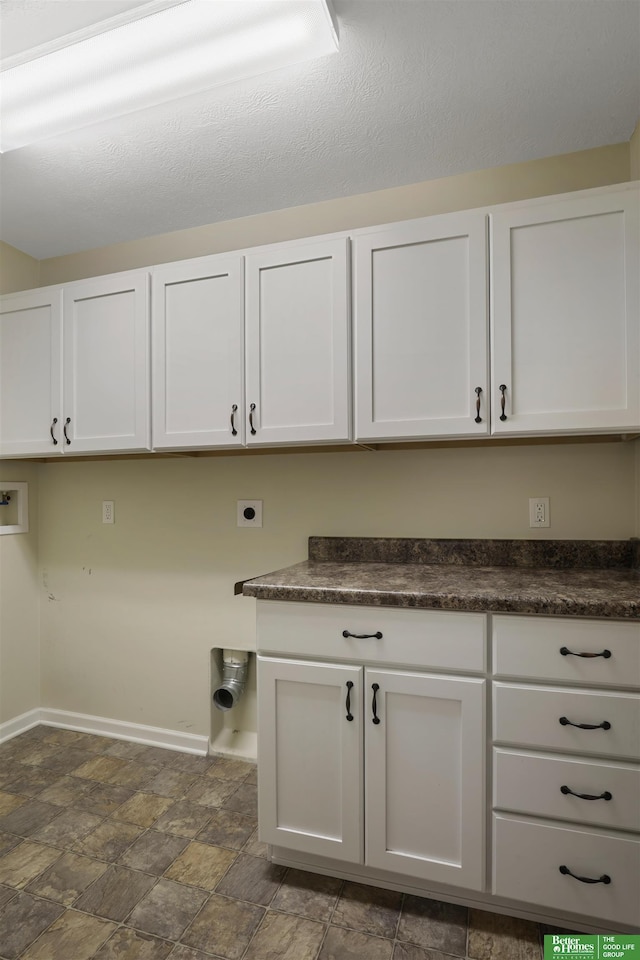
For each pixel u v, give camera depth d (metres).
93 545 2.58
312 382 1.78
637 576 1.67
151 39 1.32
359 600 1.47
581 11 1.32
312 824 1.54
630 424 1.50
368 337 1.73
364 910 1.46
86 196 2.13
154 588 2.46
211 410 1.91
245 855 1.68
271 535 2.26
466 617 1.41
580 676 1.33
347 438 1.74
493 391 1.61
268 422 1.83
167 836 1.77
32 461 2.63
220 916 1.43
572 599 1.32
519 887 1.35
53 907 1.46
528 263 1.58
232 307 1.89
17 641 2.57
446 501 2.02
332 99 1.60
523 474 1.94
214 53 1.35
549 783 1.34
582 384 1.54
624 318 1.51
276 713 1.57
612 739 1.30
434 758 1.43
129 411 2.04
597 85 1.56
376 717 1.47
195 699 2.38
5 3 1.26
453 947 1.33
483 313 1.62
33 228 2.39
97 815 1.88
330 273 1.76
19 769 2.21
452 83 1.54
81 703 2.60
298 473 2.22
